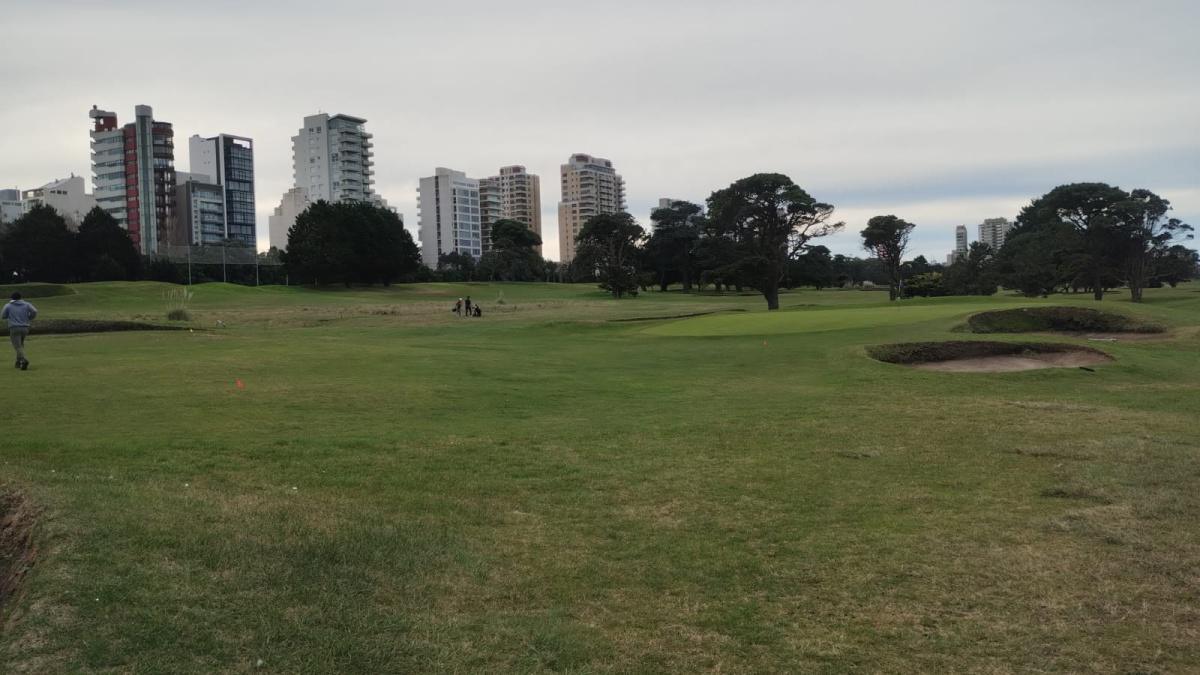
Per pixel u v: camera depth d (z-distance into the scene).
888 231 81.06
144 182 146.25
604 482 9.07
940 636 5.32
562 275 146.62
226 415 12.35
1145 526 7.37
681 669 4.93
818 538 7.23
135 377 16.33
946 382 18.52
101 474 8.00
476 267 137.62
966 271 88.19
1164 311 30.44
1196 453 10.22
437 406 14.18
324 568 6.08
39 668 4.43
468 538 7.12
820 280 81.00
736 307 69.06
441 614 5.56
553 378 18.70
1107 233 72.69
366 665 4.79
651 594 6.04
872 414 13.81
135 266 91.50
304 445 10.30
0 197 174.38
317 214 99.12
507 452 10.46
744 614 5.69
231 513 6.97
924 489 8.86
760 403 15.20
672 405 14.95
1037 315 28.58
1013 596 5.92
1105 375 19.33
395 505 7.93
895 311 33.59
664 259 115.00
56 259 84.75
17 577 5.63
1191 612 5.61
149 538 6.11
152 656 4.63
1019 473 9.51
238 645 4.85
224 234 158.25
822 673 4.88
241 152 172.75
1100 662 4.95
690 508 8.15
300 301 73.00
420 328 40.09
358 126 172.50
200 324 40.03
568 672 4.84
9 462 8.30
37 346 24.56
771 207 65.06
